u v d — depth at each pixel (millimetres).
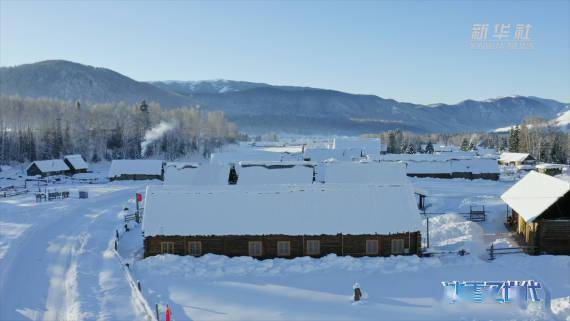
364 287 31500
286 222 38562
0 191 80250
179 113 199625
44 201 70125
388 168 62812
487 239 42875
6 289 31422
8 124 159750
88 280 32938
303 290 31109
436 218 51281
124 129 164250
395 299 29188
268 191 41281
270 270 34906
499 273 33906
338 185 41781
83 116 170875
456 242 42031
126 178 101750
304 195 40781
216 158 87062
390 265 35844
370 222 38281
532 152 157250
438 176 94000
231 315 26953
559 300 27719
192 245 38469
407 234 38125
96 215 58156
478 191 73125
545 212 37969
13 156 137375
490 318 25953
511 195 46625
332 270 35156
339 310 27531
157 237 38344
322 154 100625
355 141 119562
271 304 28641
